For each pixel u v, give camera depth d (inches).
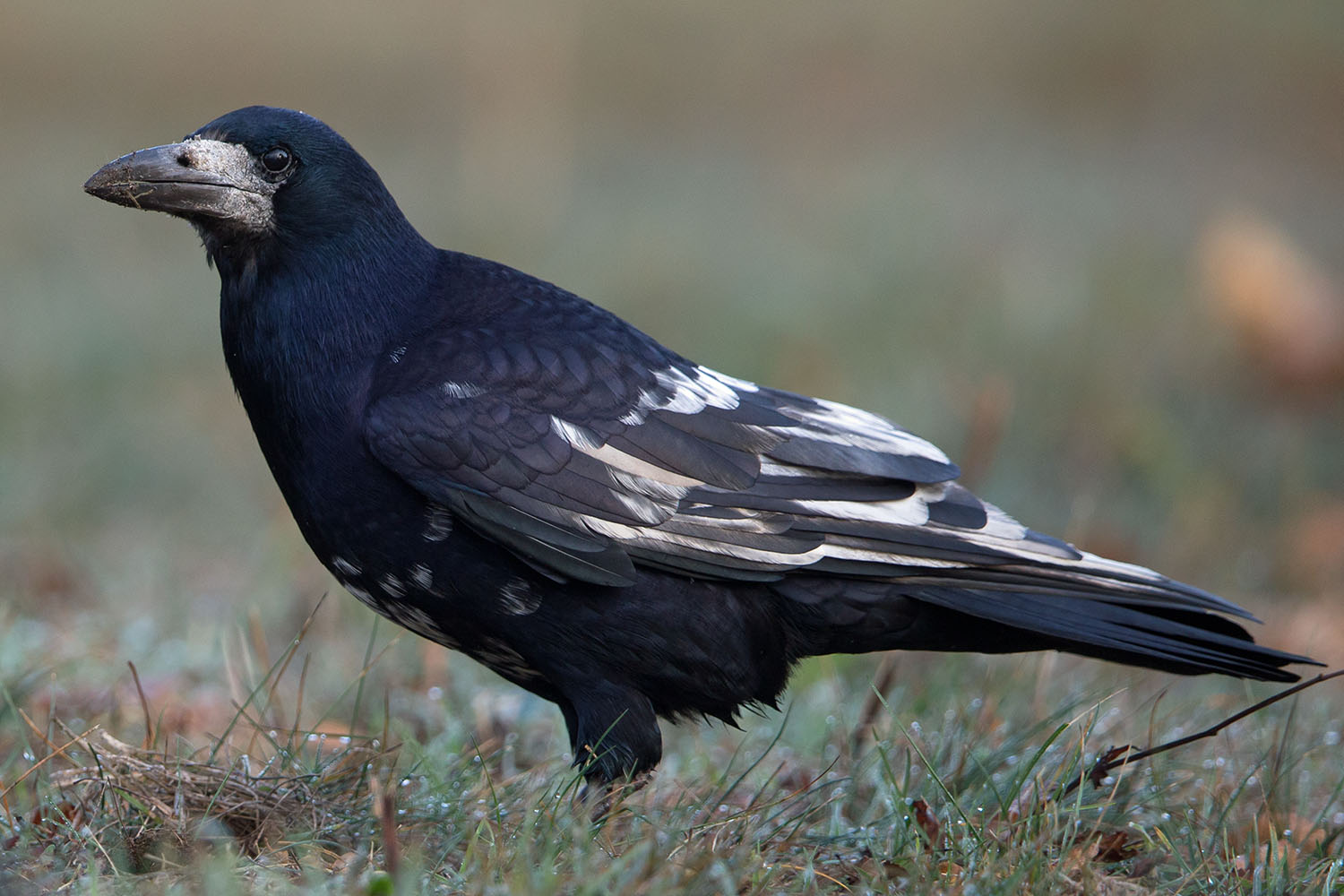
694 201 1079.6
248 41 1444.4
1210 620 316.2
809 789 299.3
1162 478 613.3
